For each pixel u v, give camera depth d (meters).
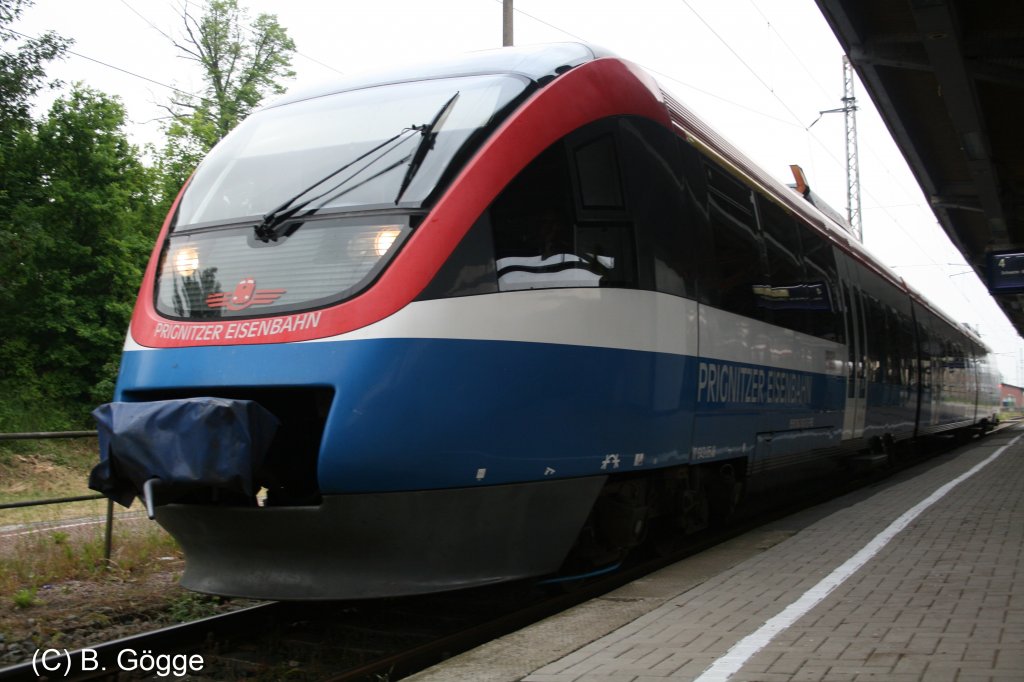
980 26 15.29
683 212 7.12
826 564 6.62
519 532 5.66
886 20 15.97
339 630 5.89
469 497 5.34
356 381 4.96
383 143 5.87
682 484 7.41
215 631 5.71
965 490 11.66
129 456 5.11
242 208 5.92
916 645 4.37
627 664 4.22
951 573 6.13
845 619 4.95
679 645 4.53
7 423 23.55
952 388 22.06
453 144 5.67
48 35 22.92
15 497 11.64
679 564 7.00
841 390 11.23
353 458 4.96
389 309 5.07
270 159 6.20
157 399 5.55
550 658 4.38
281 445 5.47
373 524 5.13
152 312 5.74
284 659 5.35
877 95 19.23
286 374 5.05
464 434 5.22
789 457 9.41
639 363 6.35
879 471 14.84
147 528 8.94
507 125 5.76
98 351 26.22
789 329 9.35
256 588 5.40
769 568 6.55
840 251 11.94
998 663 4.03
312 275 5.35
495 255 5.46
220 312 5.45
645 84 7.06
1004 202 26.81
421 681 4.08
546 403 5.64
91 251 26.27
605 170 6.30
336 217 5.52
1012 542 7.33
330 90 6.78
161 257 6.03
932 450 21.89
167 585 7.26
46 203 25.92
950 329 22.59
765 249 8.90
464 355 5.23
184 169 28.52
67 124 26.06
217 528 5.43
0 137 24.47
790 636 4.62
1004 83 15.96
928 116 21.31
